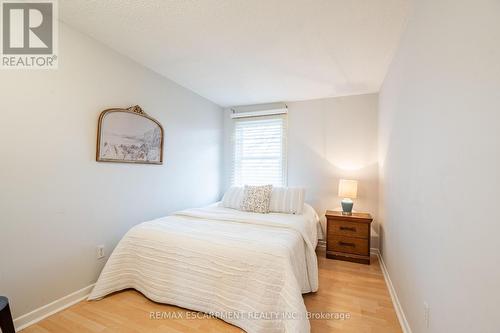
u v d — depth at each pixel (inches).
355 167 125.6
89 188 76.2
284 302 54.7
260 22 68.4
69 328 60.3
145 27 71.6
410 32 61.1
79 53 73.4
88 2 60.9
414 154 56.1
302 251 75.7
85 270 75.0
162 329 60.1
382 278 91.6
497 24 25.8
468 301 31.2
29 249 61.9
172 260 69.4
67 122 70.3
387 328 62.1
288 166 139.6
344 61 90.4
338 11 62.5
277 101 141.6
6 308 47.9
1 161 57.1
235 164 152.8
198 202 132.0
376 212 120.6
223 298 62.5
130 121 89.6
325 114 132.7
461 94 33.9
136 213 93.4
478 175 29.3
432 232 44.1
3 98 57.6
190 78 109.9
